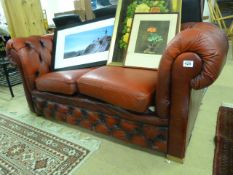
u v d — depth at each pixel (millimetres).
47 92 1714
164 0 1567
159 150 1287
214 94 2062
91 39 1841
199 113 1748
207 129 1548
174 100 1096
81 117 1566
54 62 1896
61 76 1591
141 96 1169
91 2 3139
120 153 1390
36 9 2594
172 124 1160
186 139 1200
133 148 1425
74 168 1290
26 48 1762
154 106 1211
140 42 1572
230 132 1450
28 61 1749
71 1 3473
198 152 1331
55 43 1938
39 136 1631
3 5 2379
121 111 1311
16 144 1556
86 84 1411
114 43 1700
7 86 2607
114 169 1265
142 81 1267
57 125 1773
